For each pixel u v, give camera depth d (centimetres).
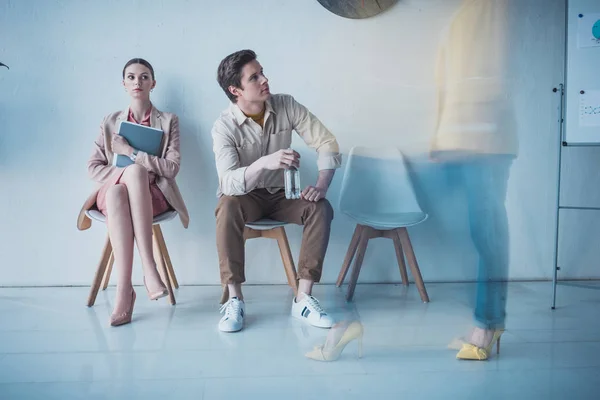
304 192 216
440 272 229
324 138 235
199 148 286
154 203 243
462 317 192
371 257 261
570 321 217
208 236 288
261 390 149
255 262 290
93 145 279
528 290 273
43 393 149
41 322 219
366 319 208
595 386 151
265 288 281
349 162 158
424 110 197
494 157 140
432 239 222
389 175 156
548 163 293
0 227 279
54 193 280
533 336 196
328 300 208
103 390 150
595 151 296
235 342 192
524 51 287
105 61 279
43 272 282
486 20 136
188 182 286
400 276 258
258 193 231
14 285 281
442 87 143
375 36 275
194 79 283
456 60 139
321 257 214
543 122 291
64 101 278
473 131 138
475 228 151
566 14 256
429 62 267
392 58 272
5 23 273
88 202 241
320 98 282
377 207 158
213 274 289
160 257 248
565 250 298
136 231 223
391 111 266
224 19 283
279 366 167
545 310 235
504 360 170
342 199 159
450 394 146
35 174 279
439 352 176
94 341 194
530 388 150
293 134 278
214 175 287
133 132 249
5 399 145
